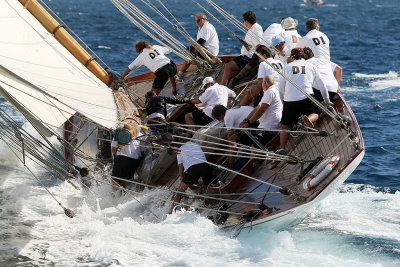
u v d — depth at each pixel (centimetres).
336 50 11538
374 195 3653
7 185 3678
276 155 3111
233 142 3127
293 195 2916
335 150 3159
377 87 7312
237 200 3148
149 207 3291
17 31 3388
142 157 3631
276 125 3369
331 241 2884
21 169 4019
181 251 2689
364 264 2584
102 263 2583
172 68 4303
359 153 2997
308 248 2794
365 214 3294
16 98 2902
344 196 3634
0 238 2845
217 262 2567
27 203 3375
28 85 2622
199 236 2855
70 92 3047
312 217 3241
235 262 2578
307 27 3678
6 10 3500
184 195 3262
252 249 2712
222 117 3403
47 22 3575
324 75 3491
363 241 2883
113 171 3591
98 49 11294
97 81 3553
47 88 2898
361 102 6475
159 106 3647
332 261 2609
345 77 8062
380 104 6356
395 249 2786
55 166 3142
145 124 3619
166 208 3234
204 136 3488
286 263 2588
